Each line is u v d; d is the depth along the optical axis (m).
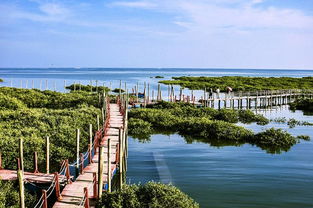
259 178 19.16
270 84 89.62
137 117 37.03
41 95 44.88
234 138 29.03
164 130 33.75
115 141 23.27
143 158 23.61
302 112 49.53
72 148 23.59
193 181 18.72
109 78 143.12
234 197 16.47
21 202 11.41
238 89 75.88
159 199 13.20
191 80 109.88
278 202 15.87
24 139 21.97
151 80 127.00
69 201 13.75
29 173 17.08
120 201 13.11
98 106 39.41
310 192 17.11
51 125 26.67
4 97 37.66
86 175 16.84
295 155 24.31
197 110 40.78
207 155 24.34
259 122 38.56
